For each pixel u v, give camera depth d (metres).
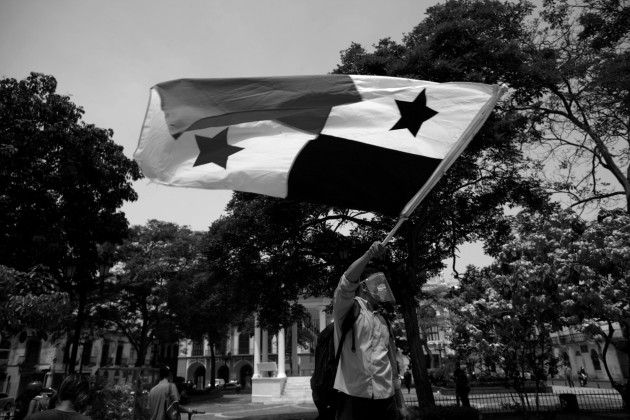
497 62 14.05
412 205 3.42
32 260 15.83
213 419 20.81
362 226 18.83
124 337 56.97
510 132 14.02
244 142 4.02
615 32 15.95
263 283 18.48
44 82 17.25
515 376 12.93
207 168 3.87
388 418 3.05
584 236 11.11
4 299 8.15
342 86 4.27
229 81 4.21
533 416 14.41
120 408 9.74
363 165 3.95
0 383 36.31
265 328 20.47
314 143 4.02
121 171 19.05
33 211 16.12
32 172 16.42
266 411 24.61
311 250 18.36
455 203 17.16
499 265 12.40
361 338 3.12
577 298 10.58
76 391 4.01
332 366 3.22
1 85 16.62
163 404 8.05
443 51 14.02
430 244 18.97
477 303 12.57
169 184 3.82
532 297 11.06
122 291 34.78
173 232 35.88
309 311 40.62
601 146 16.14
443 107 4.07
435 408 13.06
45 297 8.43
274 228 17.02
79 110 17.78
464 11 14.85
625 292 10.61
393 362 3.29
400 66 13.45
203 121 4.03
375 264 16.42
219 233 17.95
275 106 4.16
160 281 34.84
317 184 3.87
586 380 34.00
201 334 37.12
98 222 18.08
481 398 19.67
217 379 69.62
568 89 16.89
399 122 4.09
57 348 43.03
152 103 4.05
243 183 3.84
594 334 10.86
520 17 15.73
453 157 3.79
